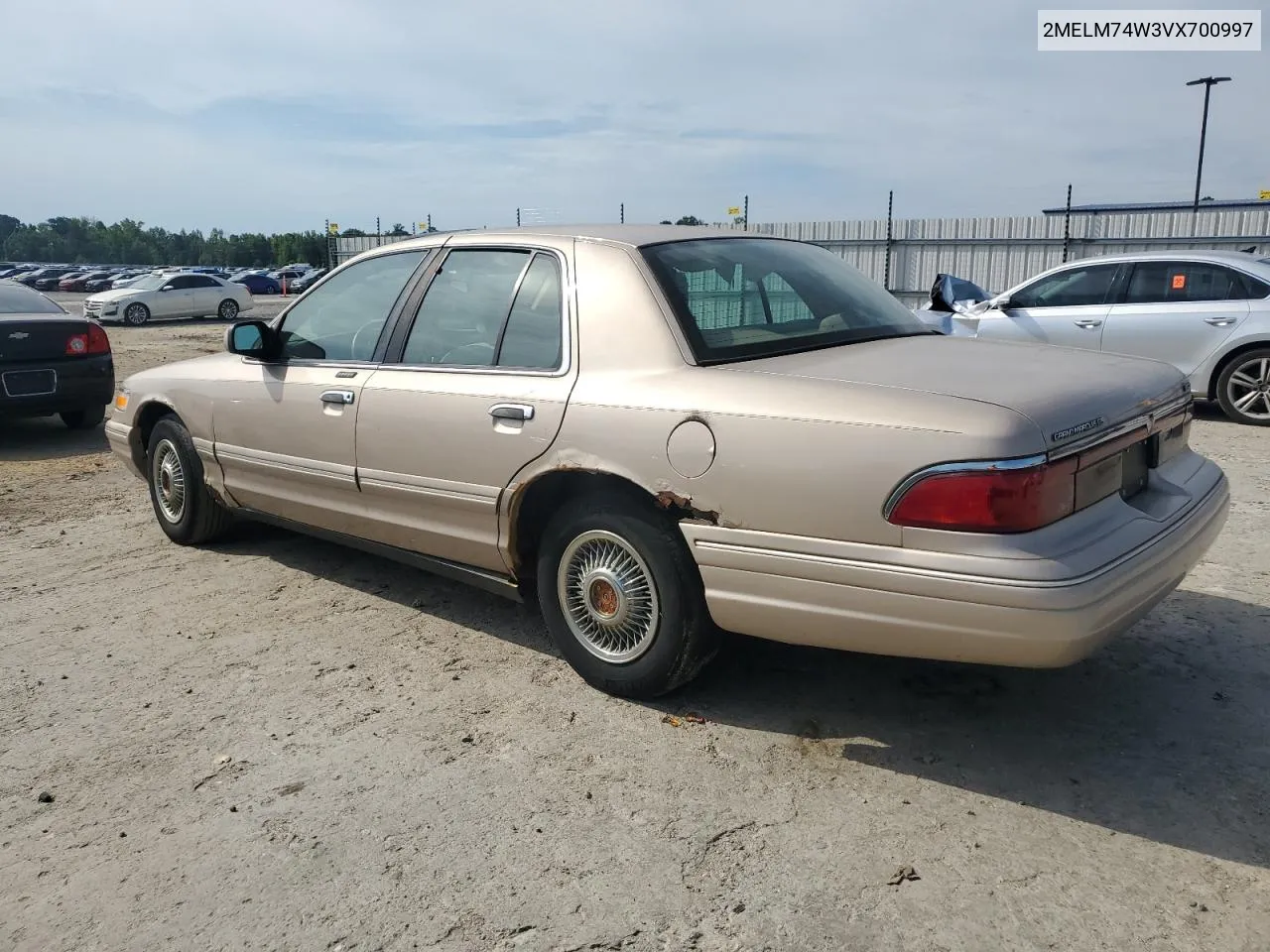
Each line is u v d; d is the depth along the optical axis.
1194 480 3.42
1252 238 18.00
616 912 2.45
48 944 2.40
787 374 3.08
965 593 2.63
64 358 9.04
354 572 5.08
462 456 3.77
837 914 2.41
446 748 3.26
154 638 4.29
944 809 2.85
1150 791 2.91
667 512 3.26
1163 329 9.12
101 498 6.93
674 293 3.40
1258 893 2.45
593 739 3.30
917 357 3.28
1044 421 2.67
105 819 2.92
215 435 5.04
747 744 3.24
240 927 2.44
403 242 4.41
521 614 4.46
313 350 4.61
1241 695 3.49
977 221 20.70
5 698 3.72
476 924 2.42
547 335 3.63
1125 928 2.34
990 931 2.34
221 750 3.30
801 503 2.88
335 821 2.87
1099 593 2.60
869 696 3.56
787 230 22.97
